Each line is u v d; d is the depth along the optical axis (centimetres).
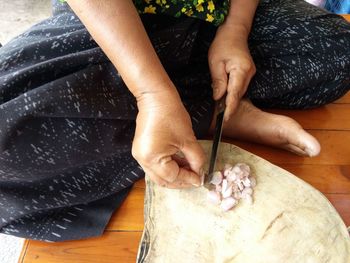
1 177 64
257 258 58
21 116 56
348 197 74
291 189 65
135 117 65
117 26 54
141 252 61
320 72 80
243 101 81
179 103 56
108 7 53
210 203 65
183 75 79
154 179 60
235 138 85
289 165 80
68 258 68
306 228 60
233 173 66
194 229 63
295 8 86
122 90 63
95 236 70
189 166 62
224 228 62
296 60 81
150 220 64
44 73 61
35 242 70
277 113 91
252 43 83
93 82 61
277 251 58
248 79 75
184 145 57
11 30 170
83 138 62
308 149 74
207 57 82
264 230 61
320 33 79
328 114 91
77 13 55
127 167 73
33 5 184
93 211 73
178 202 65
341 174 78
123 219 73
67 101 58
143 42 55
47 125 59
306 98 87
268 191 65
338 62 80
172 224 63
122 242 70
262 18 85
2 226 70
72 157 63
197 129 76
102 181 74
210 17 77
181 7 74
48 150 61
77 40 67
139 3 73
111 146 65
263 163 69
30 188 69
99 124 62
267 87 81
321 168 79
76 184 72
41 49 67
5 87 59
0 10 181
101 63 64
